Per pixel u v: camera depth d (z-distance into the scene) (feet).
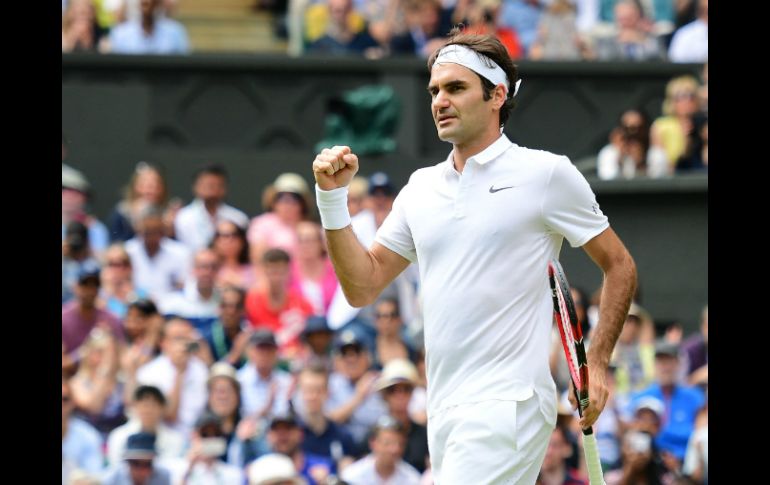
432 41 143.33
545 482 96.68
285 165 130.52
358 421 100.53
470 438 52.29
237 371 103.30
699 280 126.00
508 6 145.48
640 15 147.74
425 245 53.93
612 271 53.57
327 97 136.15
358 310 109.91
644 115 130.31
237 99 135.44
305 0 144.46
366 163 131.75
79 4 138.10
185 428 100.78
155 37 140.46
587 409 51.88
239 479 97.60
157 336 104.94
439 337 53.36
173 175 130.41
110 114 130.93
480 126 53.47
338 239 54.34
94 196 129.90
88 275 104.32
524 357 52.75
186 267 117.29
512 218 52.80
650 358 109.40
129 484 96.53
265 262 109.70
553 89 137.69
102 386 101.81
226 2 166.30
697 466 102.17
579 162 137.08
